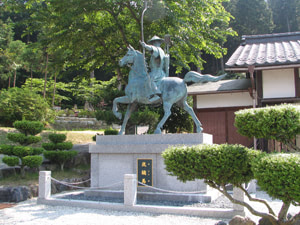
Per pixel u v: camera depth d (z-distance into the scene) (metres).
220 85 15.95
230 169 4.78
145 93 8.94
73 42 14.42
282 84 12.66
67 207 7.70
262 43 15.93
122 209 7.15
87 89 31.00
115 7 13.61
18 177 10.20
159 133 8.59
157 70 9.07
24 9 14.39
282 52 13.07
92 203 7.53
